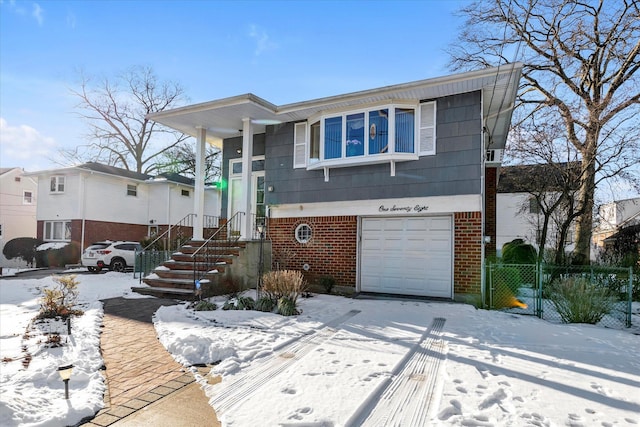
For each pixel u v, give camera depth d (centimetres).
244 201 1045
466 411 326
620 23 1241
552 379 402
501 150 1241
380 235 996
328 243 1037
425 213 931
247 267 998
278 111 1026
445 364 448
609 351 505
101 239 2027
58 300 751
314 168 1041
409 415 322
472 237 877
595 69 1380
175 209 2319
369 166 990
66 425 308
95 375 416
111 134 2941
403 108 948
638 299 954
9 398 338
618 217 1905
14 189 2398
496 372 422
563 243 1205
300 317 692
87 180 1978
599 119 1165
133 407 345
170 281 916
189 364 457
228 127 1155
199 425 312
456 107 907
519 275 894
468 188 883
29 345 516
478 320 689
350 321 670
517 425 303
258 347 508
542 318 723
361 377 403
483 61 1595
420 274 946
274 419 312
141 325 644
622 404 344
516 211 2214
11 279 1316
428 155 923
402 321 673
